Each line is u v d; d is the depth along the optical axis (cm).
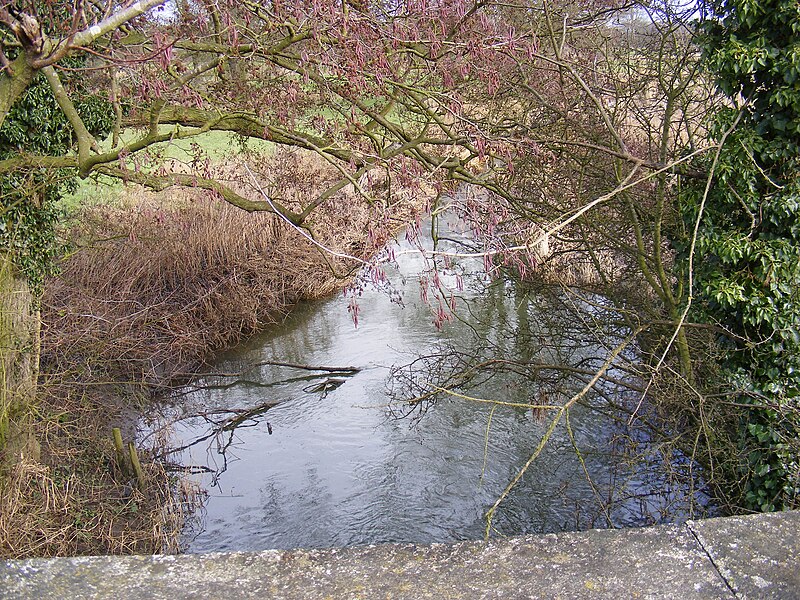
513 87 844
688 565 227
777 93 593
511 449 952
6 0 475
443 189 621
